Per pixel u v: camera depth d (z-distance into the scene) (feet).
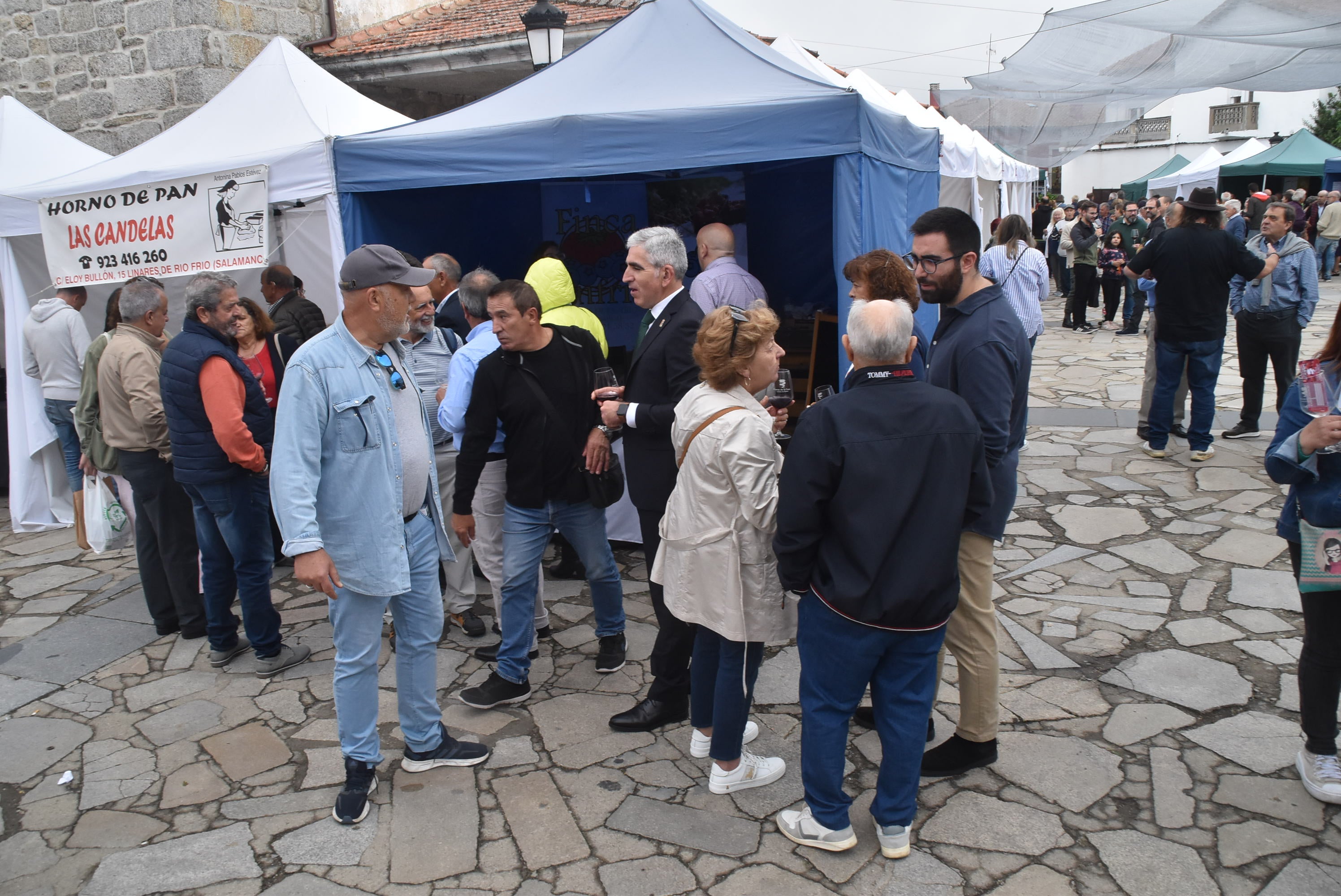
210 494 12.08
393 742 10.89
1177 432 22.53
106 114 28.35
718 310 8.67
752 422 8.48
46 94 28.94
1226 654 12.06
